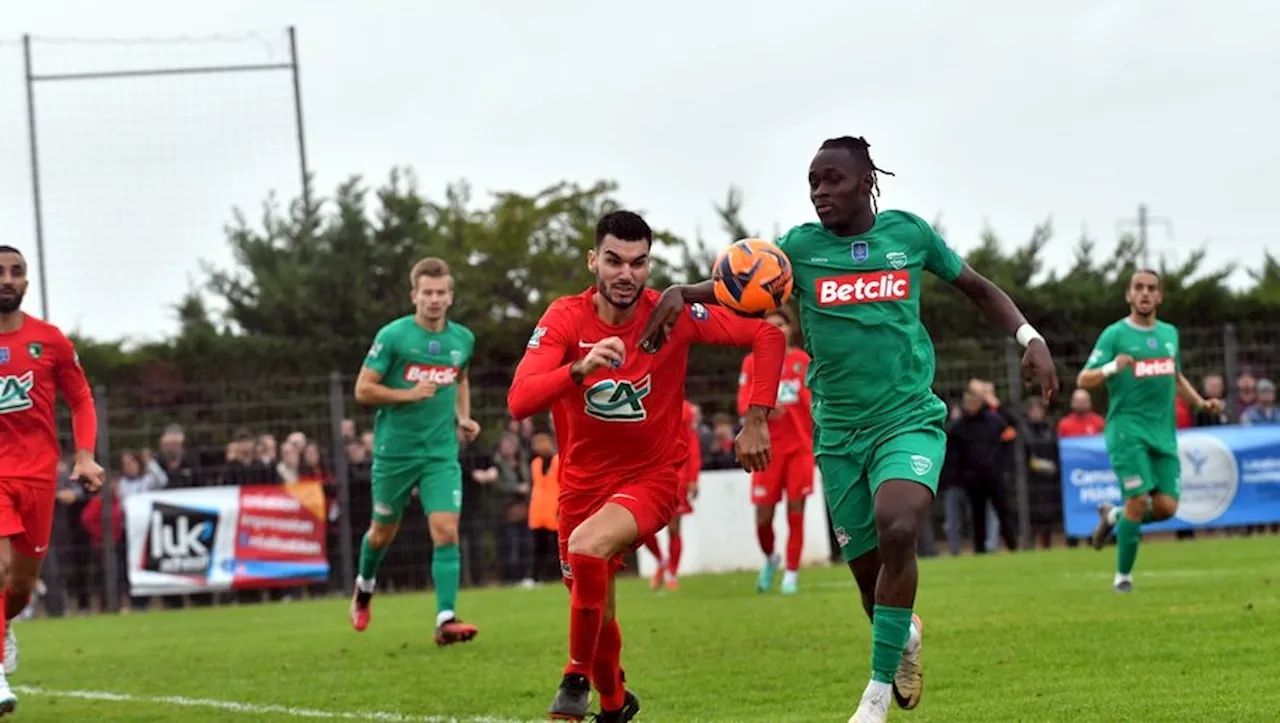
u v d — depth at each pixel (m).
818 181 14.18
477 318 58.19
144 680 21.50
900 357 14.06
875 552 14.37
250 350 53.34
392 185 62.38
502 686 18.27
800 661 19.34
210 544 42.56
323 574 43.25
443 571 24.08
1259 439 46.75
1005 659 18.45
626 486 13.95
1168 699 14.70
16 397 19.05
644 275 13.23
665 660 20.14
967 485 44.72
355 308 57.69
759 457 14.02
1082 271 62.72
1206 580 29.23
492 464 44.69
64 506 42.50
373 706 17.08
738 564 45.09
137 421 43.81
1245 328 49.47
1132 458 27.39
